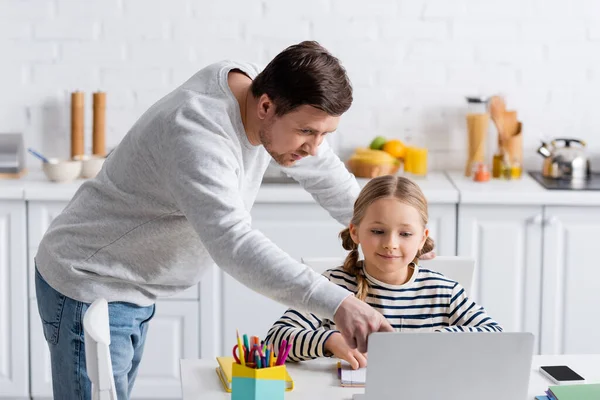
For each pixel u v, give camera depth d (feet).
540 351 14.47
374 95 15.64
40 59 15.40
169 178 7.74
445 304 9.13
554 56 15.57
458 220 14.16
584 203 14.02
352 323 6.97
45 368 14.42
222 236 7.34
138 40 15.38
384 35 15.48
